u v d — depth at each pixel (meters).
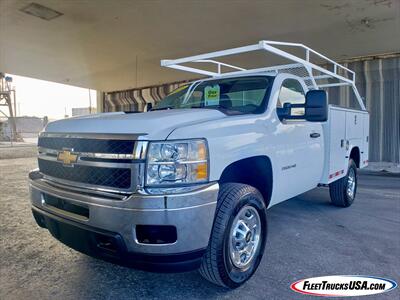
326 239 3.94
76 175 2.46
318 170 4.17
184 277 2.94
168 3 6.75
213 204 2.30
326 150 4.32
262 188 3.18
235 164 2.70
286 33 8.45
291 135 3.46
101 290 2.71
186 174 2.21
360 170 10.19
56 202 2.64
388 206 5.62
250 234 2.83
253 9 7.01
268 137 3.06
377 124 10.45
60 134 2.62
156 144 2.17
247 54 10.02
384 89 10.34
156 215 2.09
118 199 2.17
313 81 4.51
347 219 4.80
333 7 6.85
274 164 3.15
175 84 15.21
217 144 2.43
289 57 3.85
